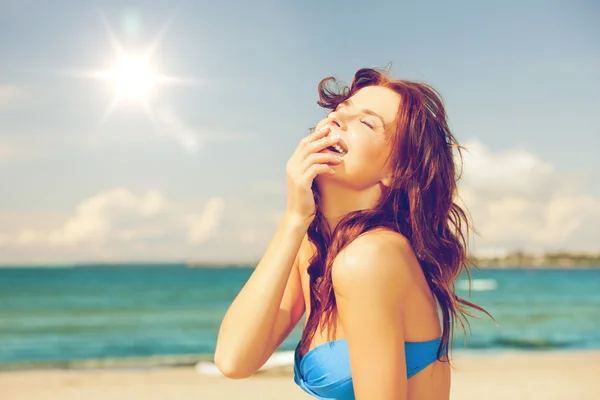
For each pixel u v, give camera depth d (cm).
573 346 2391
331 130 164
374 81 179
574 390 1153
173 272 6806
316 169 159
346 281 144
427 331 154
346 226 160
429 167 162
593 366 1498
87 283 5166
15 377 1448
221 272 6831
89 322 3344
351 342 144
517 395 1100
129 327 3225
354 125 163
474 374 1347
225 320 169
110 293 4478
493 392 1126
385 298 142
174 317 3509
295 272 192
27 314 3581
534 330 2952
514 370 1419
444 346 163
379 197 163
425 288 156
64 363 1956
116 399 1117
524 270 8075
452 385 1195
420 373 155
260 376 1288
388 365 141
